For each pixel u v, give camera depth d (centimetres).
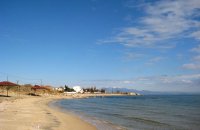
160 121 3559
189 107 6906
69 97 16188
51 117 3434
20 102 6512
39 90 16050
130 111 5438
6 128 2150
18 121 2678
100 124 3077
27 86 14662
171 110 5781
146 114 4688
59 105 7419
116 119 3731
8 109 4166
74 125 2803
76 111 5262
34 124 2534
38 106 5728
